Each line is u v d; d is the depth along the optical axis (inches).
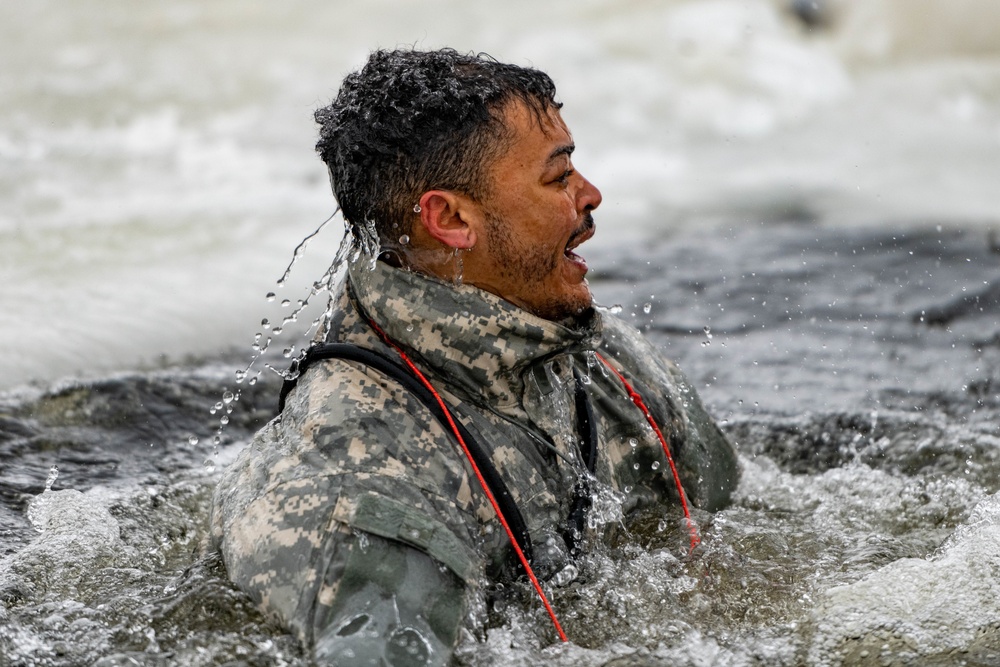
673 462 395.5
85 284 773.3
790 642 337.1
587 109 1472.7
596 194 346.6
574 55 1643.7
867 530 414.6
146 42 1680.6
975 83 1603.1
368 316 341.4
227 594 324.5
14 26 1713.8
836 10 1827.0
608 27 1745.8
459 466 324.8
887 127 1419.8
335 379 334.0
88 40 1674.5
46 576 383.9
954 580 354.6
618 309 421.1
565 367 363.3
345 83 351.9
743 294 775.1
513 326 331.6
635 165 1268.5
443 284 332.8
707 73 1589.6
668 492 392.5
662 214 1050.1
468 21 1804.9
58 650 330.6
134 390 579.8
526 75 336.2
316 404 328.2
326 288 368.8
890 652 331.3
